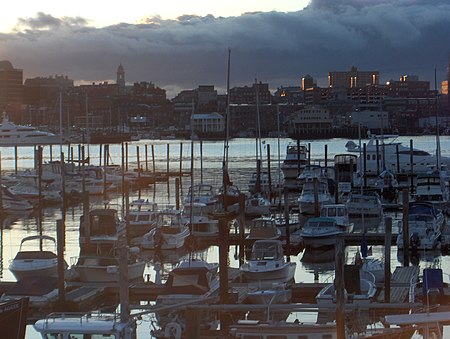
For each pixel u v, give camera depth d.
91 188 129.12
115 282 56.53
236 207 101.44
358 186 131.38
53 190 120.88
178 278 49.47
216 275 53.69
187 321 39.56
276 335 38.25
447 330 39.47
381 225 95.94
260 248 60.66
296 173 152.38
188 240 78.69
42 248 78.88
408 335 38.53
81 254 64.88
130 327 40.09
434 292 44.94
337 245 37.47
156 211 86.56
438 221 81.12
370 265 58.28
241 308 39.84
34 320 48.97
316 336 38.19
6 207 109.12
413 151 152.25
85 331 38.78
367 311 45.03
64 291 50.72
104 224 74.75
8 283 54.97
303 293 54.38
